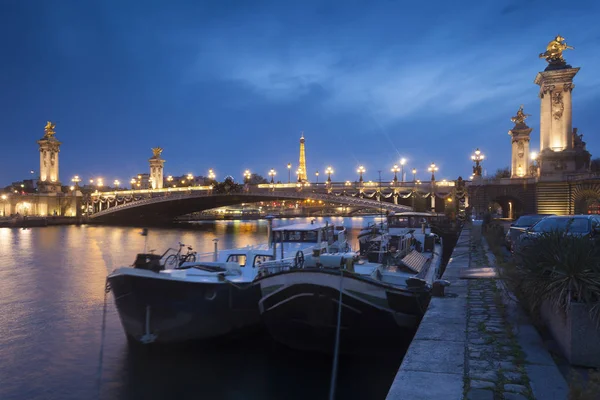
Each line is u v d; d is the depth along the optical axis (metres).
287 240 20.39
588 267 7.91
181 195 107.00
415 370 7.51
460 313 11.01
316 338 14.77
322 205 174.25
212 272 17.80
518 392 6.59
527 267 9.64
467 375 7.25
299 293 14.45
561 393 6.54
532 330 9.41
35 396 13.83
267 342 17.84
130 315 16.22
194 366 15.63
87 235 85.00
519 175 81.62
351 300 13.97
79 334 19.67
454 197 59.91
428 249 24.11
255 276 18.50
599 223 15.12
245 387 14.06
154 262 16.47
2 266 42.47
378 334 14.38
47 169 140.88
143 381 14.65
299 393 13.55
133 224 127.44
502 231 33.03
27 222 110.81
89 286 31.48
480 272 17.00
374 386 13.66
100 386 14.36
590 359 7.47
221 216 156.00
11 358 16.88
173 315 16.16
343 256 15.05
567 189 57.34
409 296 14.10
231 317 17.33
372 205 81.88
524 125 82.31
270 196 92.88
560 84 58.75
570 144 58.75
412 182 78.31
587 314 7.54
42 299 27.06
